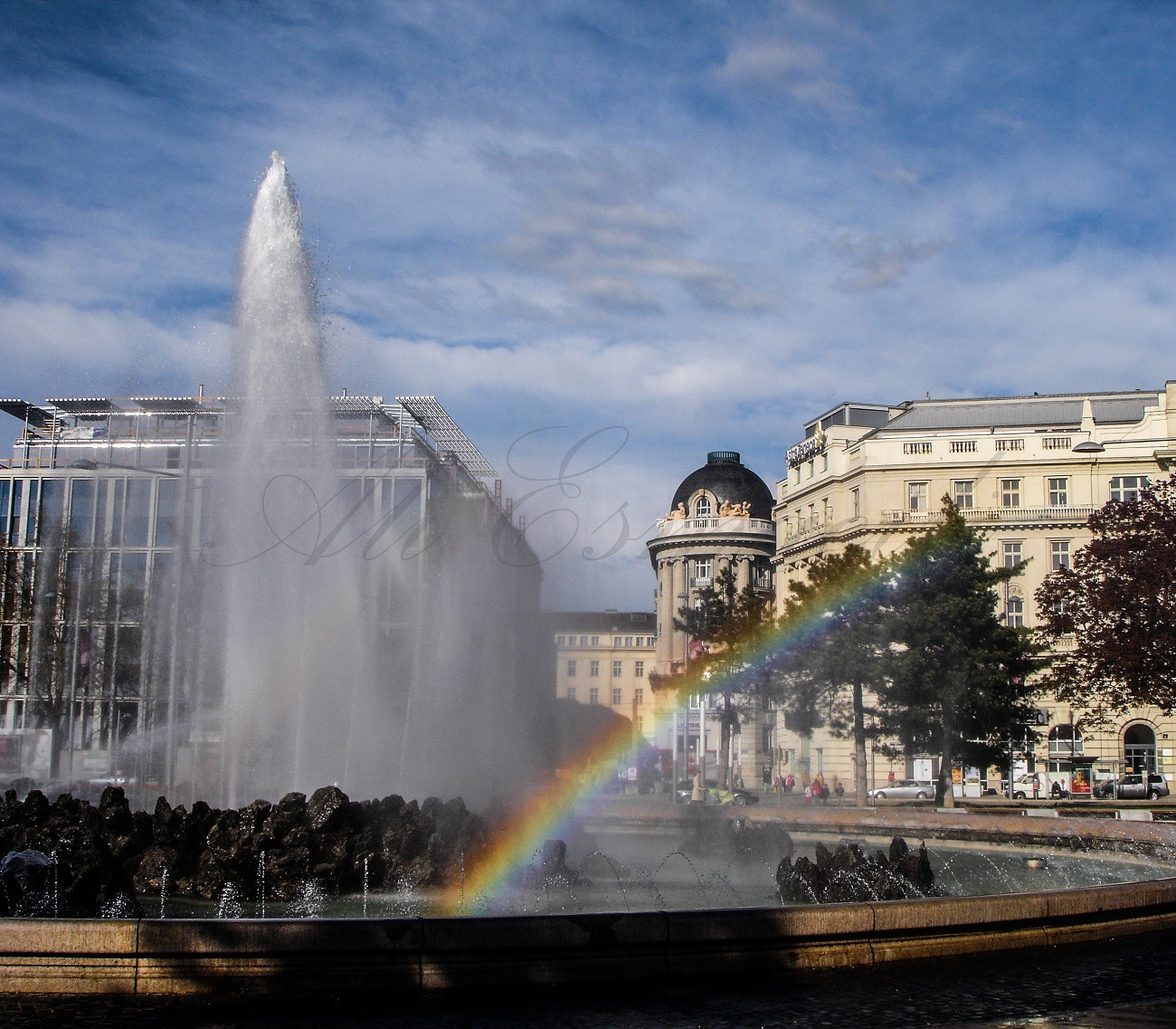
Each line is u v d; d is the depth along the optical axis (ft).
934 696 180.75
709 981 44.01
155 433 229.66
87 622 219.00
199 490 167.84
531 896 72.74
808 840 117.50
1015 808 181.68
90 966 40.86
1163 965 48.08
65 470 247.50
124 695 211.41
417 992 41.63
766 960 45.44
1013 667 185.47
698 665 237.25
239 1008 39.63
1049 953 50.01
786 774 313.12
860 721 190.49
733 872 89.20
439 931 42.11
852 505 306.14
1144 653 161.79
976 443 290.15
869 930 47.21
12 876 54.95
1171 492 176.96
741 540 449.06
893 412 326.44
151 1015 38.65
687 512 463.01
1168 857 93.56
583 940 43.27
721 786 241.76
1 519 246.68
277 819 71.00
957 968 46.93
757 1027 38.27
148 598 175.52
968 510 287.48
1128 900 54.49
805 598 196.65
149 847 71.31
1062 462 282.56
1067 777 263.90
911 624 181.47
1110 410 300.61
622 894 74.08
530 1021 38.65
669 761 349.00
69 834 65.57
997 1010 40.78
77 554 224.74
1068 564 278.87
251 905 67.82
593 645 524.11
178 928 40.98
